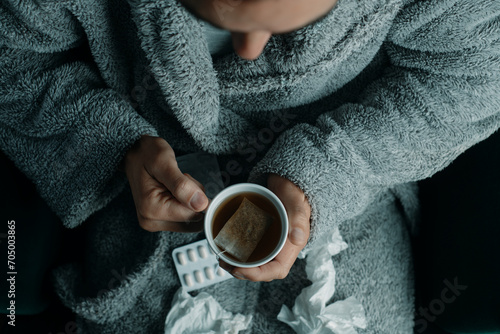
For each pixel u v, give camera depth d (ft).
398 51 2.20
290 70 2.03
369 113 2.19
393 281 2.52
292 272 2.45
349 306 2.33
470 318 2.27
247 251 1.73
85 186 2.33
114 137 2.21
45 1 1.91
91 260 2.56
